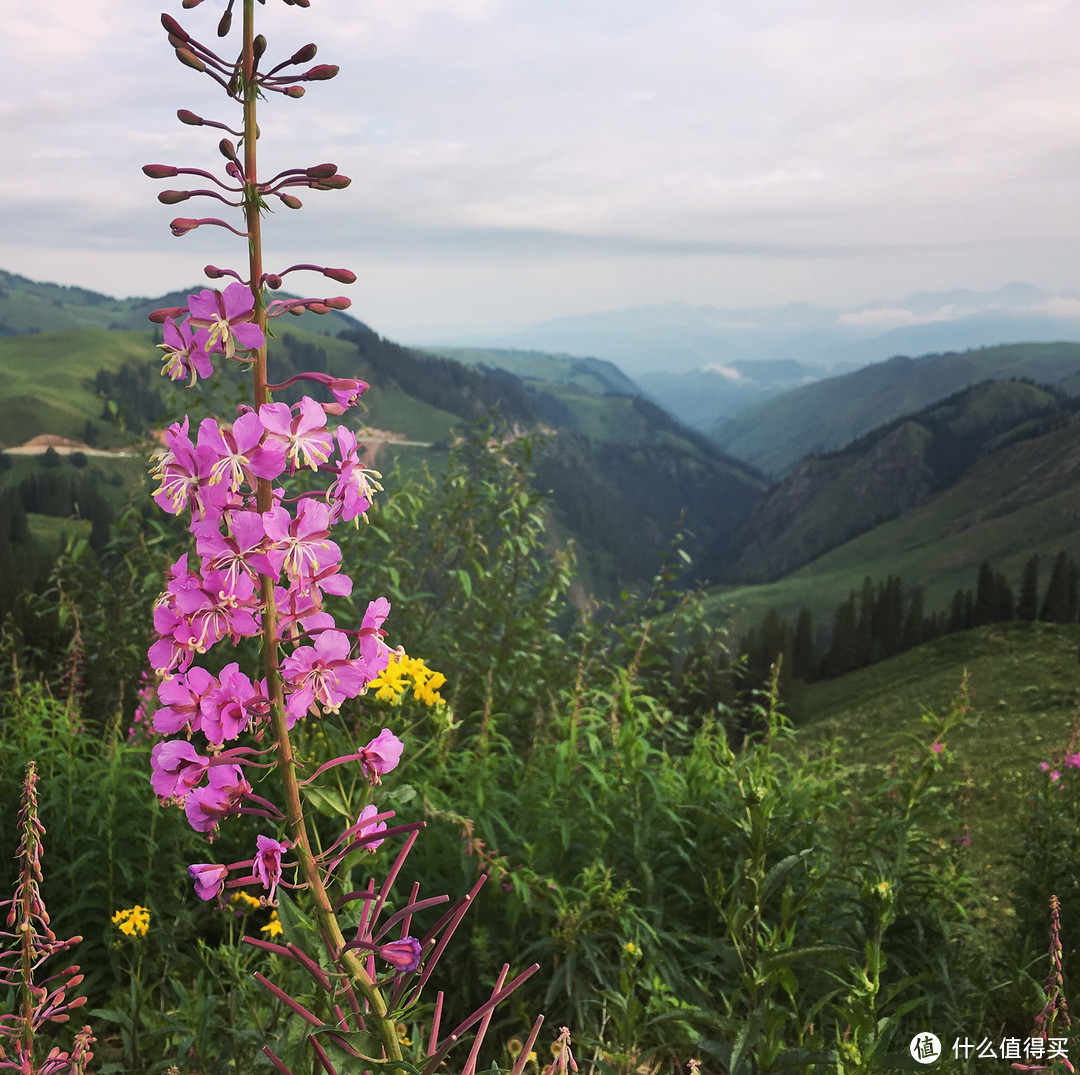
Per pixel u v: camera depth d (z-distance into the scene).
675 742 1.35
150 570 1.44
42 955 0.45
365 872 0.82
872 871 0.92
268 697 0.38
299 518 0.37
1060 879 0.96
